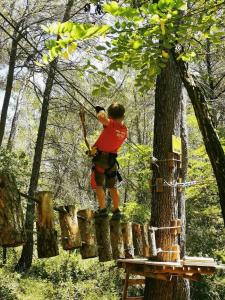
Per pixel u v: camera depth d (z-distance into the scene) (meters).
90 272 17.72
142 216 17.22
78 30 3.71
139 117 30.80
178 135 9.93
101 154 5.33
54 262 18.33
